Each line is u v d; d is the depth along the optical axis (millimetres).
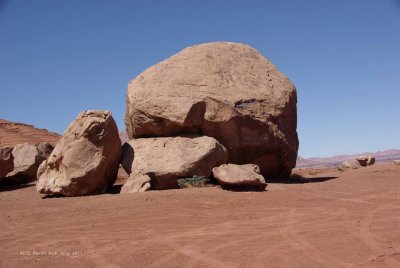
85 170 14984
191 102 17906
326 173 27328
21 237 8875
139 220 10148
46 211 11945
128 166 16906
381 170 23984
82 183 14945
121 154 17297
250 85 19500
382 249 6906
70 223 10141
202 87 18516
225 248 7305
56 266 6598
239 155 18750
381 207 11352
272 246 7340
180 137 17750
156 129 18266
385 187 15844
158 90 18516
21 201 14828
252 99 18828
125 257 6969
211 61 19906
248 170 15352
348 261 6281
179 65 19750
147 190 15344
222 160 17188
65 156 15180
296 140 20797
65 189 14891
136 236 8531
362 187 16016
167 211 11109
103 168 15422
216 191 14320
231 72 19781
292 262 6320
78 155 15141
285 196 13492
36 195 16469
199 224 9516
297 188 15680
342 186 16406
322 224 9188
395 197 13172
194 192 13984
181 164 15953
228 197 13109
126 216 10648
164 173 15836
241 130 18422
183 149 16688
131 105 18750
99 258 6973
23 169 21703
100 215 10930
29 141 43500
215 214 10688
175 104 17938
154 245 7711
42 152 23547
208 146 16734
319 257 6551
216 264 6359
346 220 9578
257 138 18688
